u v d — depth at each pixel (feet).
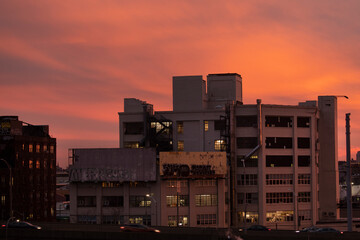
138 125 552.82
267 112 526.98
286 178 532.32
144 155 469.16
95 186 475.72
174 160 466.70
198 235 285.84
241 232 335.06
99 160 475.72
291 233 325.62
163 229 337.72
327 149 568.00
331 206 562.25
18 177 529.04
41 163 567.59
